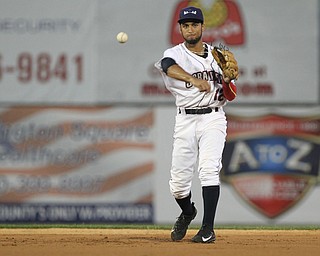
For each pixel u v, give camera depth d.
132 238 30.28
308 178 47.47
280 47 48.66
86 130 47.22
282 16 48.59
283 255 24.03
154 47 48.56
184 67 26.58
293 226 43.97
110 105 48.44
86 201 47.00
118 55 48.66
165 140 47.06
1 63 48.56
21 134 47.22
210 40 48.44
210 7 48.47
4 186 47.06
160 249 25.16
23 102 48.72
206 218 26.95
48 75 48.69
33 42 48.62
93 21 48.59
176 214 46.81
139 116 47.16
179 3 48.53
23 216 46.97
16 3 48.38
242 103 48.72
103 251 24.62
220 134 26.75
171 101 48.69
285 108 47.62
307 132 47.59
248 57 48.59
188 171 27.20
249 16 48.50
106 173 47.09
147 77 48.62
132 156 47.09
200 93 26.41
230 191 47.19
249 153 47.44
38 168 47.09
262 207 47.22
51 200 47.03
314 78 48.78
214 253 24.12
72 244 27.28
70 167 47.12
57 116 47.25
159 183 46.91
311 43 48.78
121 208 46.97
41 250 25.09
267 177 47.38
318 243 28.33
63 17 48.59
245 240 29.48
